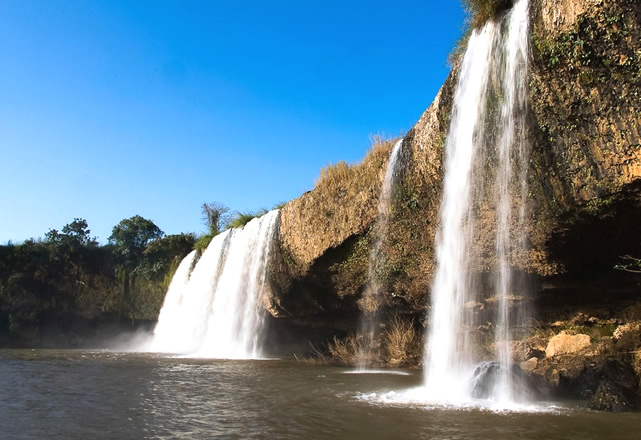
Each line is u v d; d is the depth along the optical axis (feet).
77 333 114.83
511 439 19.65
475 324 38.17
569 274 33.32
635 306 32.94
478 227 35.58
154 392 33.17
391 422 23.04
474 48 34.78
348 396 31.01
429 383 37.81
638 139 25.21
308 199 56.13
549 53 27.27
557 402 28.37
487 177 33.86
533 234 32.01
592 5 24.49
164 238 122.52
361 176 48.98
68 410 26.76
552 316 36.50
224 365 54.60
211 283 86.58
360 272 51.44
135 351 85.81
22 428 22.47
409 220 43.55
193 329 89.30
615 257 31.14
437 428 21.67
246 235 76.23
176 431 21.61
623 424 22.24
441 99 37.60
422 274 44.32
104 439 20.39
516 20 29.96
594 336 32.96
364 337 55.83
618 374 27.68
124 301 118.42
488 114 32.96
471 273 37.27
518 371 30.73
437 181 39.68
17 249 114.93
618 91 25.43
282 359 64.23
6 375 44.06
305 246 56.44
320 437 20.25
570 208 29.37
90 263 120.78
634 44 24.00
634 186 26.27
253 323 70.28
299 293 61.82
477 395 30.71
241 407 27.30
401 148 43.21
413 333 51.01
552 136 29.14
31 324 112.27
